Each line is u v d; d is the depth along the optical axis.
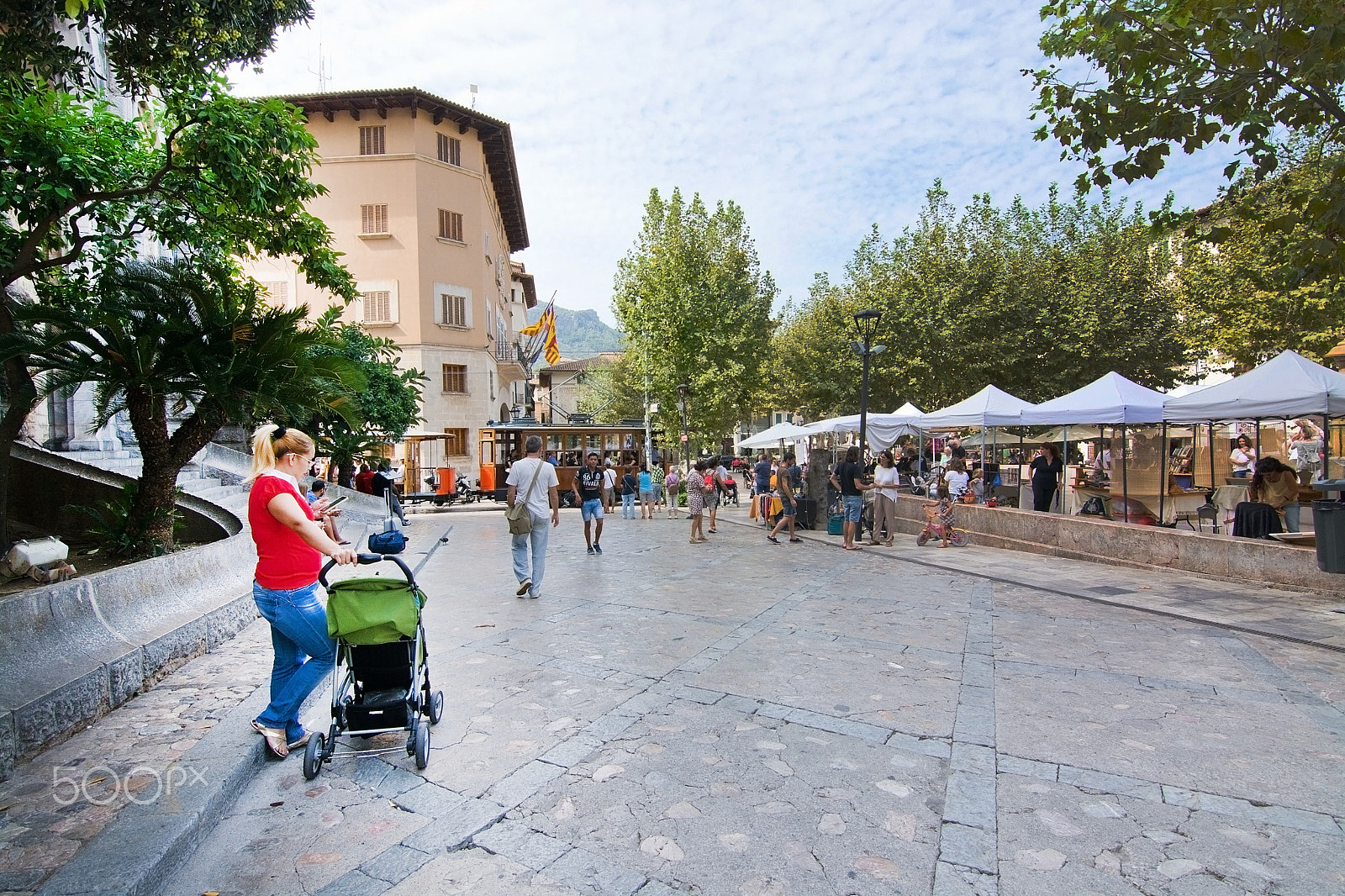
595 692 5.14
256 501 3.84
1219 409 11.33
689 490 14.83
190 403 8.22
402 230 31.12
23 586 5.91
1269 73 6.16
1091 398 13.39
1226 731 4.34
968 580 9.80
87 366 6.95
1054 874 2.90
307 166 7.28
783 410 42.75
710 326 28.47
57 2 5.71
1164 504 13.86
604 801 3.54
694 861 3.02
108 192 6.60
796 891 2.80
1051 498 14.00
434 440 28.53
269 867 3.03
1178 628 6.88
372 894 2.82
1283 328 19.03
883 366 29.16
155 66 6.96
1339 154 6.89
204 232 8.15
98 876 2.67
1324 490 7.71
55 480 9.04
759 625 7.09
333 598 3.81
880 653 6.07
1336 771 3.80
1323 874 2.88
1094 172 7.15
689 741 4.26
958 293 27.89
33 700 3.82
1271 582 8.63
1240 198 7.34
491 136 34.12
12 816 3.17
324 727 4.66
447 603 8.38
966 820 3.33
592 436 28.36
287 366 7.81
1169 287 27.95
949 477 14.98
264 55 7.40
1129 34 6.50
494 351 37.31
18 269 6.59
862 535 15.00
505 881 2.90
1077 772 3.81
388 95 30.02
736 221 29.88
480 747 4.21
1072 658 5.89
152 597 5.57
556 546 14.12
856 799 3.54
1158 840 3.15
